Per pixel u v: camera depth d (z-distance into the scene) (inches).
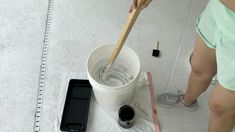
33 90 46.7
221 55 30.5
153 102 45.2
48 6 58.6
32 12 57.5
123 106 41.8
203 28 34.0
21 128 42.6
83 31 54.5
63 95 45.5
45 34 54.0
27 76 48.3
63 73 48.4
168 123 43.4
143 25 55.4
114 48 41.4
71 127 41.3
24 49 51.8
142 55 51.2
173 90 47.1
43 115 43.9
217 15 30.4
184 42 53.1
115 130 41.9
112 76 43.3
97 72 43.4
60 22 55.8
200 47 35.9
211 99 34.2
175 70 49.5
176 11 57.8
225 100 31.6
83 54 51.2
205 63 37.1
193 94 42.4
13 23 55.6
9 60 50.3
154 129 42.3
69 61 50.3
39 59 50.5
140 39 53.4
